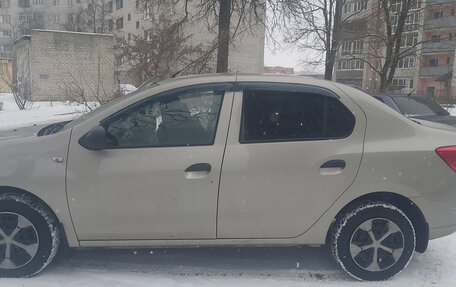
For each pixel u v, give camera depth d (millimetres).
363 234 3490
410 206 3523
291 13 12250
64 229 3400
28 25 64000
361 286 3459
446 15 43594
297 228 3457
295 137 3438
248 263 3889
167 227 3400
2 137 3820
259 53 42438
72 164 3326
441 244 4348
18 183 3311
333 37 18969
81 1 65500
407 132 3521
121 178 3322
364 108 3516
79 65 27625
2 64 28594
